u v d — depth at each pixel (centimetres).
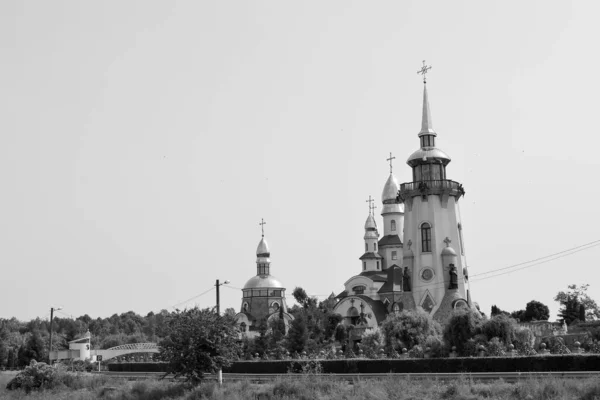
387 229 14962
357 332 12181
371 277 13688
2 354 17000
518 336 8512
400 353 9588
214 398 5912
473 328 8538
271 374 8300
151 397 6525
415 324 9919
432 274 11831
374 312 12794
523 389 4781
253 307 17925
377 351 9662
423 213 12150
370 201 15412
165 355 6625
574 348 8925
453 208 12231
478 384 5312
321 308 13488
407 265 12119
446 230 12069
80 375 8800
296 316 11719
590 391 4466
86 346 16750
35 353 17075
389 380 5594
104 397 7000
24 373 8294
